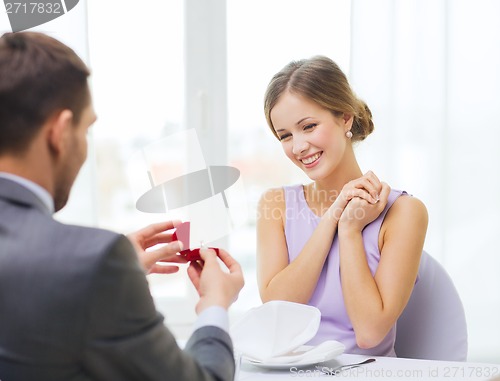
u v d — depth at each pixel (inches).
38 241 26.7
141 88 92.4
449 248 91.7
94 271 25.9
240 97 94.3
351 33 89.7
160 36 92.5
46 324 25.8
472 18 90.5
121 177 92.2
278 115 59.7
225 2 93.2
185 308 93.8
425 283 60.6
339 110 59.5
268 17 93.5
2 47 28.1
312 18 93.2
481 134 91.1
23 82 27.4
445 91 90.2
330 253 59.3
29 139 27.7
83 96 29.0
